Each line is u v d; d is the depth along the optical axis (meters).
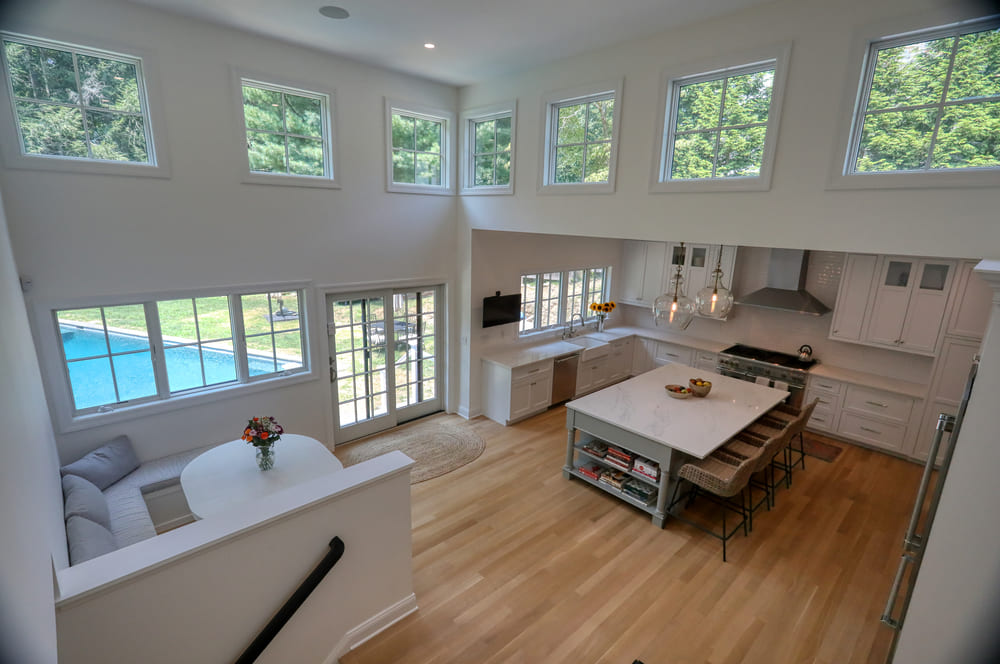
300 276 4.40
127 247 3.44
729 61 3.18
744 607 2.97
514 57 4.20
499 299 5.81
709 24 3.26
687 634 2.76
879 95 2.71
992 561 1.22
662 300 4.05
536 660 2.56
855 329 5.28
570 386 6.49
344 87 4.37
